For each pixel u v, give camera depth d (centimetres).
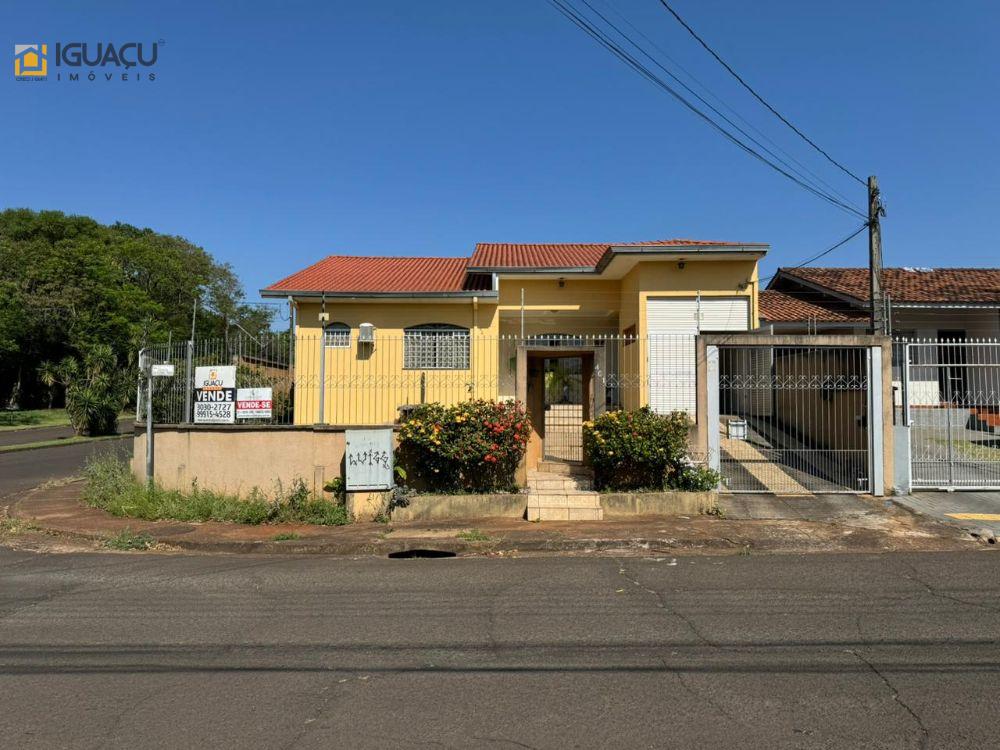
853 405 1166
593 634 524
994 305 1841
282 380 1144
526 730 366
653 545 870
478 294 1625
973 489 1115
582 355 1195
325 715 388
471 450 1044
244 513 1013
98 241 4519
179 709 397
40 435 2980
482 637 521
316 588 677
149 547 908
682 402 1474
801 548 852
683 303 1565
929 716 376
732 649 486
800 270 2328
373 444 1030
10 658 485
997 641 496
